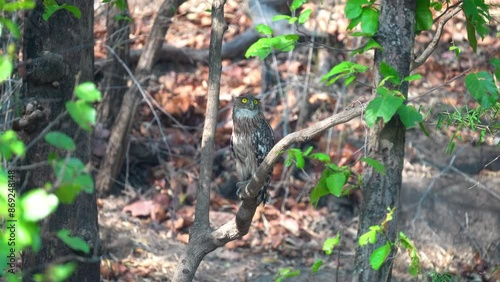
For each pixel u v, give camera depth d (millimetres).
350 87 15031
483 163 14812
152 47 13719
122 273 12094
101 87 14148
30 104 7582
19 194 7707
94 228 8109
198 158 14828
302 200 14656
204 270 12633
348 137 15008
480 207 14125
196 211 7637
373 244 6453
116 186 14117
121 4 8266
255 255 13258
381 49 6297
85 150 7941
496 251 13719
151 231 13305
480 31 6773
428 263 13328
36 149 7637
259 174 6531
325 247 6637
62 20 7738
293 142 6266
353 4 6328
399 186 6414
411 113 5824
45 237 7809
